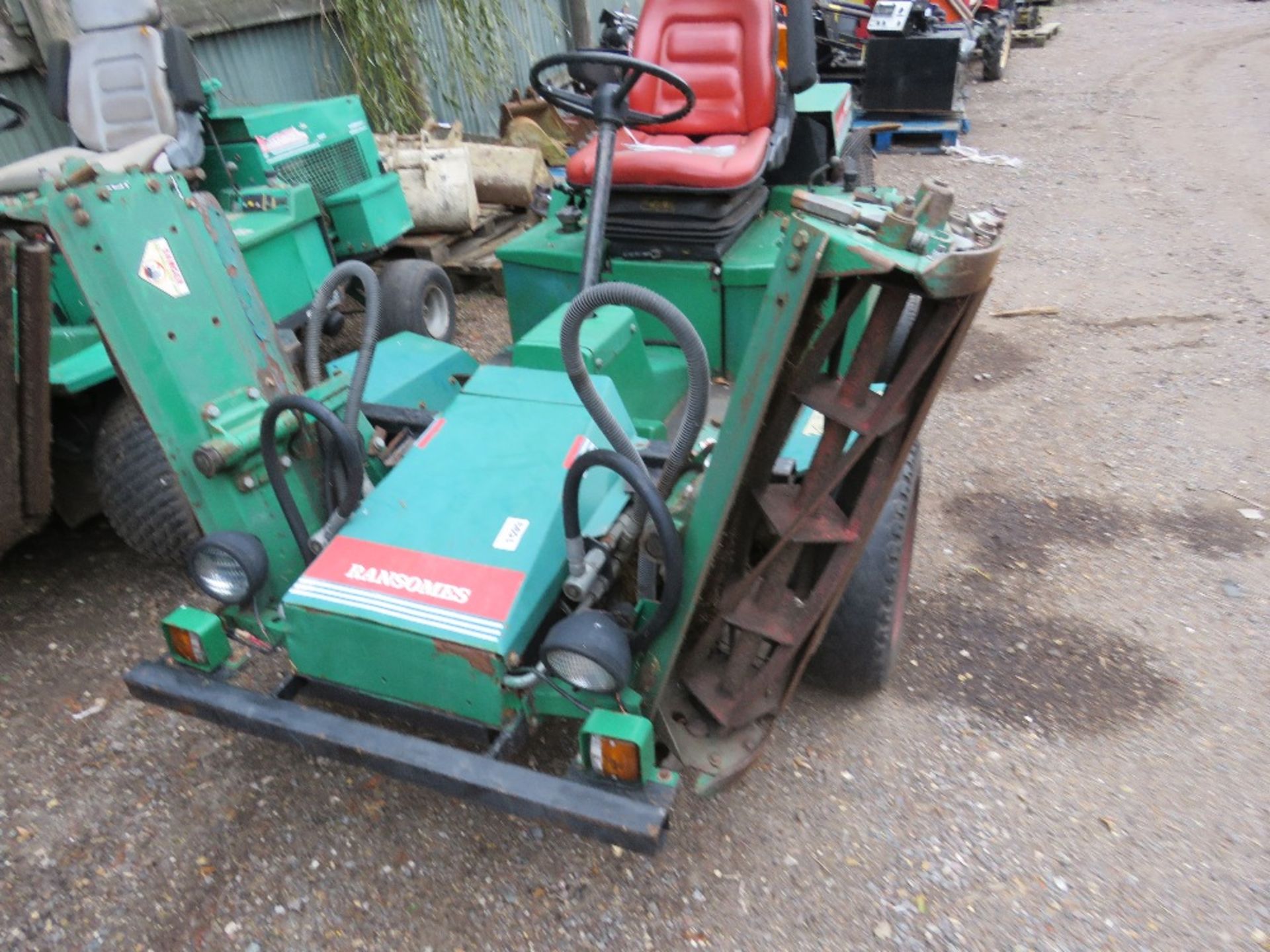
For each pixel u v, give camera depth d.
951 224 1.41
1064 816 2.05
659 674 1.72
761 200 3.42
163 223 1.90
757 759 1.86
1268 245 5.33
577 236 3.27
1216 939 1.79
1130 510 3.14
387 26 5.54
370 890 1.93
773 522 1.64
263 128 3.76
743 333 3.06
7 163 4.31
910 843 1.99
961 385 4.03
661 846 1.47
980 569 2.87
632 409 2.49
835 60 7.86
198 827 2.10
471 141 6.06
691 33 3.41
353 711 2.24
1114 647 2.55
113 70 3.73
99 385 2.73
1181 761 2.19
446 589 1.70
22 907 1.94
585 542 1.71
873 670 2.23
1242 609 2.67
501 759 1.63
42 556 3.16
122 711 2.45
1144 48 11.52
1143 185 6.51
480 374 2.23
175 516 2.59
